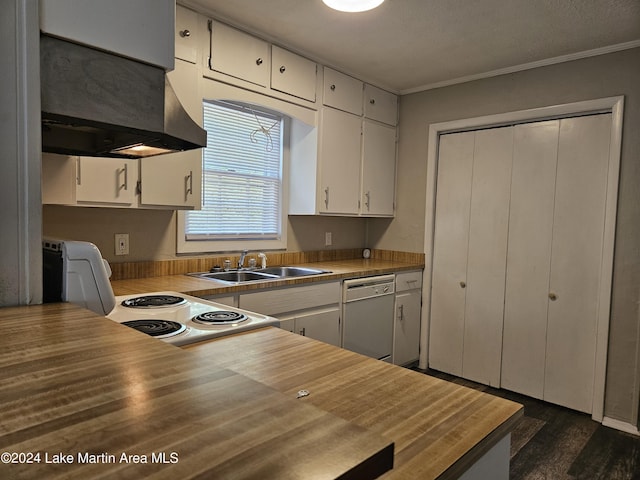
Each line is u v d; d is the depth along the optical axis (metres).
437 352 3.51
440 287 3.49
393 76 3.31
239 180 2.99
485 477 0.81
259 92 2.65
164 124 1.30
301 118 2.94
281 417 0.50
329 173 3.16
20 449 0.42
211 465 0.40
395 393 0.91
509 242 3.10
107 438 0.44
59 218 2.16
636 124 2.57
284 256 3.26
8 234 1.08
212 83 2.41
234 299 2.26
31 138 1.08
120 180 2.07
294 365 1.07
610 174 2.65
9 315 1.01
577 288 2.81
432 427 0.78
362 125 3.38
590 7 2.20
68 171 1.87
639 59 2.56
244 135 3.01
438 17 2.35
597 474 2.11
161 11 1.28
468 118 3.29
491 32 2.52
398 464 0.66
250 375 1.00
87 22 1.13
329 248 3.65
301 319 2.60
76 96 1.13
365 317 3.04
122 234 2.40
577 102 2.78
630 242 2.59
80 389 0.57
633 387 2.59
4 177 1.06
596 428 2.60
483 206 3.23
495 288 3.18
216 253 2.85
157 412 0.51
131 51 1.21
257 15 2.40
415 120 3.62
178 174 2.29
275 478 0.39
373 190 3.52
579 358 2.80
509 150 3.10
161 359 0.70
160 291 2.05
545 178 2.93
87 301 1.31
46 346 0.76
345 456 0.43
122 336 0.83
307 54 2.91
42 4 1.07
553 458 2.25
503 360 3.15
